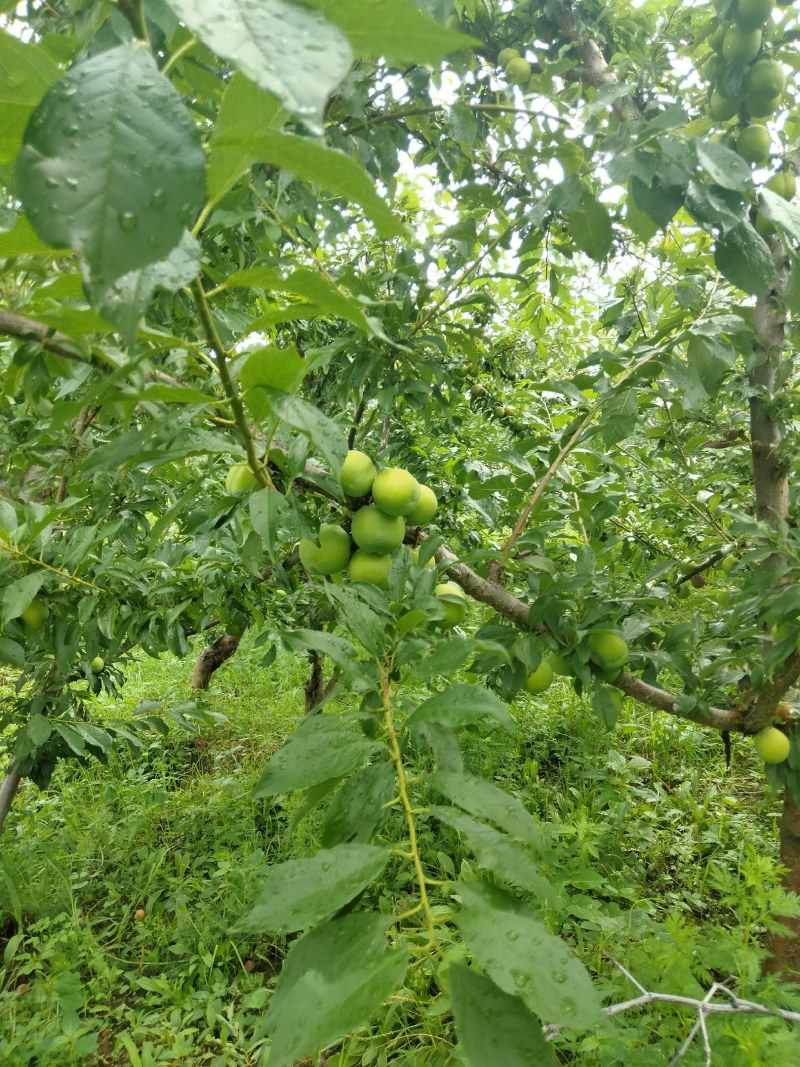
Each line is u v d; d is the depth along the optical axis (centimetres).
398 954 77
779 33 216
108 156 53
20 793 474
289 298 240
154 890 384
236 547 264
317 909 85
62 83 54
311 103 49
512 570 247
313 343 371
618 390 226
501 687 230
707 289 284
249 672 673
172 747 543
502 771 465
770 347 260
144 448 126
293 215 272
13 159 72
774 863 264
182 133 55
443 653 129
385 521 175
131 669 684
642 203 167
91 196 52
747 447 380
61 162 53
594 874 303
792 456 256
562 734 531
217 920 351
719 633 287
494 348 424
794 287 167
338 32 54
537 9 290
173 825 443
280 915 86
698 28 266
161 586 274
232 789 461
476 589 222
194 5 51
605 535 358
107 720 339
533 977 71
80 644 285
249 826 421
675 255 306
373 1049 263
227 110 66
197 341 226
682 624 251
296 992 74
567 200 189
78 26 132
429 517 197
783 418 264
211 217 185
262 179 238
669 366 219
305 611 349
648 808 446
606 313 294
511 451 238
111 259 51
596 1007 70
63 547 243
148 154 54
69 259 104
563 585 225
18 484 322
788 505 270
